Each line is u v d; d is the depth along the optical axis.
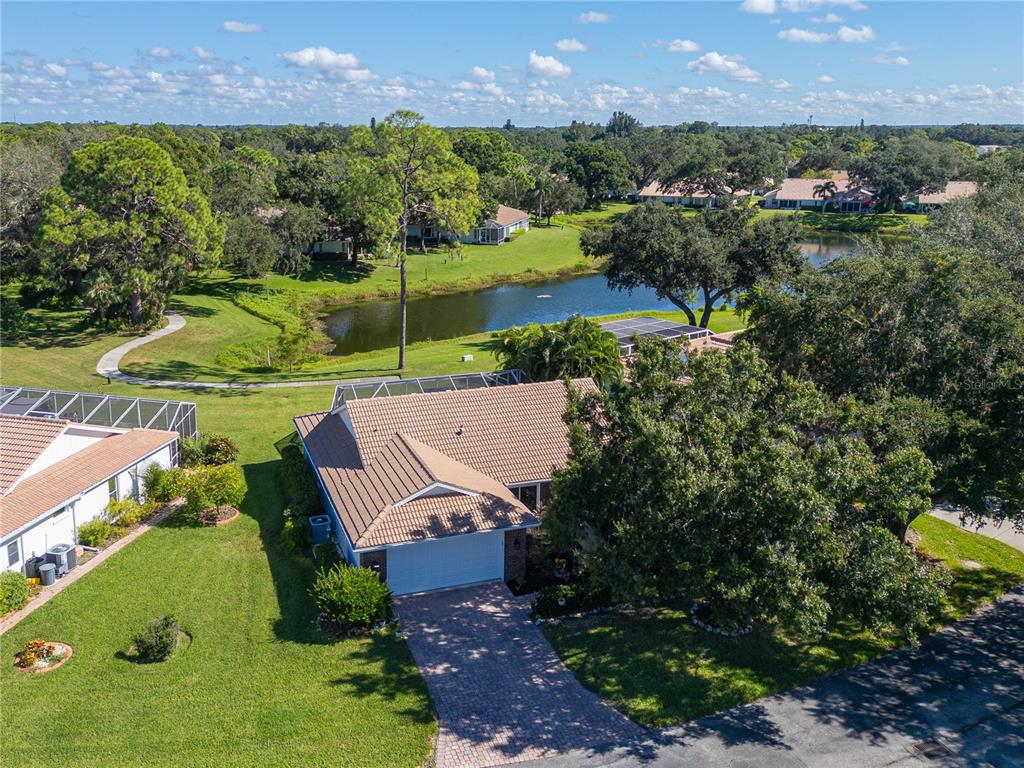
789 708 20.70
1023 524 29.72
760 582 19.31
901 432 22.09
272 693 20.53
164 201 58.47
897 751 19.09
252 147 131.62
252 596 25.25
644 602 25.66
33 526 25.72
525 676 21.69
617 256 57.78
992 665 22.89
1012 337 24.08
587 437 23.03
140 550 28.08
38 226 57.31
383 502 26.33
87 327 59.78
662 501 21.27
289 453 36.31
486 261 102.44
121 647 22.38
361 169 47.72
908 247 32.81
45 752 18.14
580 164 156.88
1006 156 70.69
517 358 41.25
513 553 26.89
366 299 84.12
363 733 19.14
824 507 18.89
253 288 79.81
